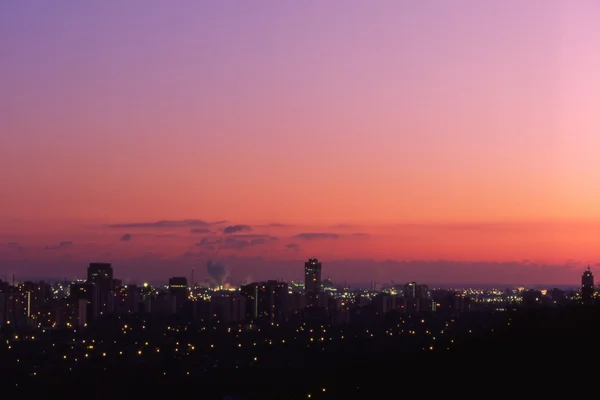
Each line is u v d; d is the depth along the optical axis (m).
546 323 195.75
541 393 166.12
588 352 172.00
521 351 183.62
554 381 166.75
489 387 176.50
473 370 185.38
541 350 179.88
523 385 170.50
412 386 193.75
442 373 191.88
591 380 162.62
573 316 193.75
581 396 159.00
